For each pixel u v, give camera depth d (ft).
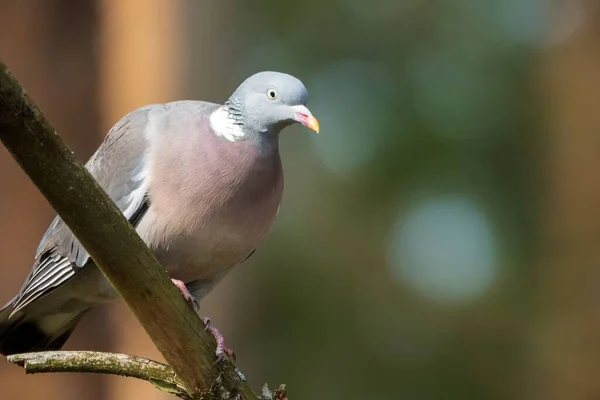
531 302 49.75
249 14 54.65
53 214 30.25
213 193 18.45
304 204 56.24
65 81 30.78
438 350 52.37
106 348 30.86
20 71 30.30
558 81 43.96
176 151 18.71
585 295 42.55
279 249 54.85
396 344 53.36
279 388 17.11
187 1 31.58
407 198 55.62
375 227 55.57
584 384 42.63
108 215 13.82
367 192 55.83
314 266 54.54
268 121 18.92
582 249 42.60
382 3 57.41
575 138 42.80
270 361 52.16
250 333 38.63
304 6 57.21
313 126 18.56
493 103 54.13
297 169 56.90
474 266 54.29
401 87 56.90
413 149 55.11
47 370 15.96
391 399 51.98
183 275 19.69
